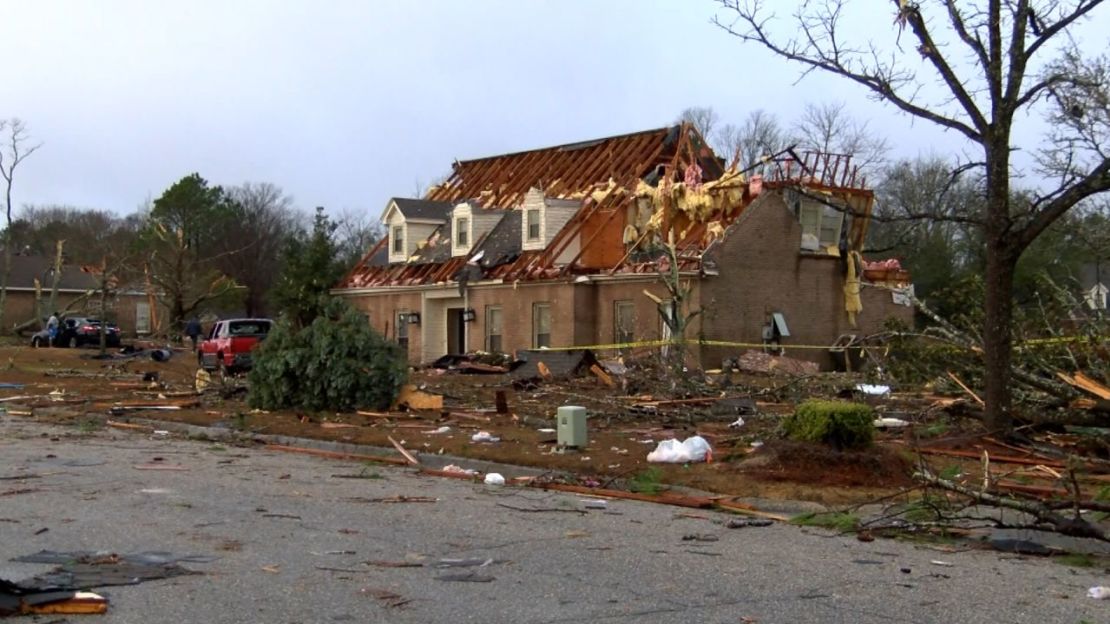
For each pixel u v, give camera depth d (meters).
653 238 35.31
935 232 47.03
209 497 11.22
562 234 38.91
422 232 46.69
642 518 10.48
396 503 11.10
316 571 7.68
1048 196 14.05
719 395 21.86
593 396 22.28
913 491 10.96
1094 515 10.17
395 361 20.38
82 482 12.17
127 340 57.34
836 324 37.38
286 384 20.28
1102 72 18.58
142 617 6.38
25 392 26.94
